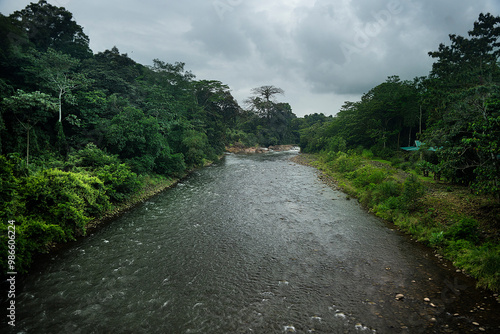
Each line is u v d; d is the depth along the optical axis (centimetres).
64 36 3747
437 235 1194
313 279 952
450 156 1470
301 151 7656
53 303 806
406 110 4188
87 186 1459
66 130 2391
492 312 741
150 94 3853
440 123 1948
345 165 3216
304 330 699
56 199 1240
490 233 1166
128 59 4603
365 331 690
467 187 1977
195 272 1001
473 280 916
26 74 2209
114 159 2028
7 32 2239
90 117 2452
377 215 1662
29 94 1833
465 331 673
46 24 3512
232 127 8181
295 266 1047
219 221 1566
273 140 8962
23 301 810
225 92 6531
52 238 1152
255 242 1275
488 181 1162
